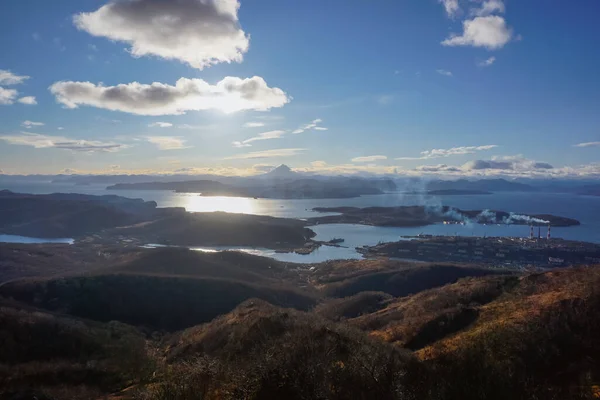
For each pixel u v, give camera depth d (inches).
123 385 1711.4
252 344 1549.0
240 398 886.4
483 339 1396.4
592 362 1185.4
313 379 903.7
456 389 882.8
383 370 936.3
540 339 1312.7
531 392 908.0
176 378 1049.5
